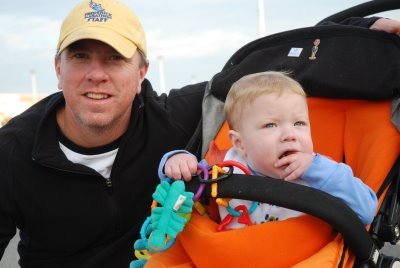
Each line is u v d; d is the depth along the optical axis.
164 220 1.56
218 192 1.54
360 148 1.97
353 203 1.60
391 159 1.83
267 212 1.67
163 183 1.62
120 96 2.03
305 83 2.07
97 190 2.11
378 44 2.07
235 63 2.37
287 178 1.64
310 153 1.69
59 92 2.32
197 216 1.67
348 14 2.44
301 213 1.63
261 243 1.52
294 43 2.25
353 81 2.00
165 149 2.21
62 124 2.15
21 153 2.08
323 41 2.18
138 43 2.09
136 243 1.73
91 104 2.00
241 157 1.85
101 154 2.13
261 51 2.28
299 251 1.53
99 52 2.01
